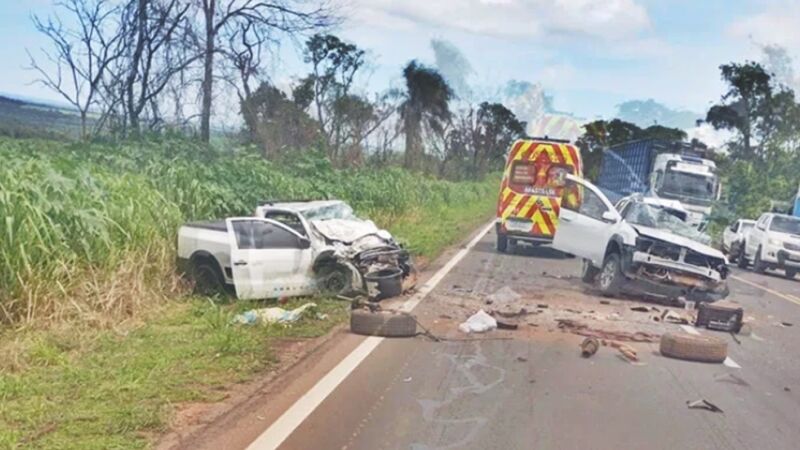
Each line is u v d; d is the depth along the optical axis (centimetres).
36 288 950
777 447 721
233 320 1098
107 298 1038
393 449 654
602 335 1178
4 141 1558
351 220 1509
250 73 2433
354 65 3806
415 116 5009
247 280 1231
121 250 1137
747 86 5025
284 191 1958
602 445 689
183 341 966
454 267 1909
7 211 959
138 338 973
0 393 717
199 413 716
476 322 1178
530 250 2489
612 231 1619
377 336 1086
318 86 3756
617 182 4238
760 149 5022
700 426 764
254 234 1258
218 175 1720
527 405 797
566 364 983
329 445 654
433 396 812
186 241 1259
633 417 779
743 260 2923
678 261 1521
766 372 1033
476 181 6378
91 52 2062
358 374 884
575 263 2202
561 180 2316
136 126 2117
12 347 852
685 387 911
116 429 647
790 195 4222
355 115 3797
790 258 2630
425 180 4031
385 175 3125
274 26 2389
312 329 1103
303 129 3059
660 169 3338
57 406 696
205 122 2341
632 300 1568
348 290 1338
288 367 902
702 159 3400
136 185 1300
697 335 1252
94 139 1888
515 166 2339
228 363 882
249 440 655
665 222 1652
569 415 771
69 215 1070
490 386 862
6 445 591
